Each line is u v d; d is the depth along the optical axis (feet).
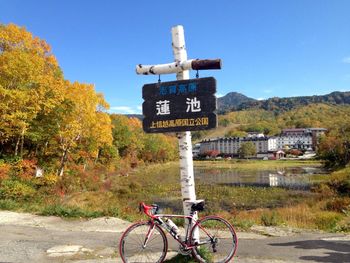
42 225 30.60
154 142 297.12
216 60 17.80
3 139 82.43
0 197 55.31
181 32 19.12
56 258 20.03
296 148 574.15
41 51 88.69
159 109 19.20
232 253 17.84
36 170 79.05
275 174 205.67
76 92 103.71
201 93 18.31
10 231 27.89
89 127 116.16
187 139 18.81
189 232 17.70
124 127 220.02
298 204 76.33
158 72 19.39
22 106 73.46
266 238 25.89
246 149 505.25
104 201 75.00
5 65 68.95
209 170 257.75
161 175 187.01
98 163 169.07
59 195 70.28
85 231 28.17
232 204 83.61
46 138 99.45
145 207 17.61
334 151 247.09
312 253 20.74
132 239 17.71
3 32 77.71
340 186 99.25
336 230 31.58
